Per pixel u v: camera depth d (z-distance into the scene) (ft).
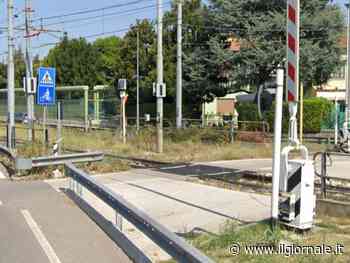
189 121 135.13
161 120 76.13
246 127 115.14
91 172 53.78
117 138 91.56
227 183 44.27
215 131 92.07
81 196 37.04
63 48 236.84
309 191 25.43
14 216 32.07
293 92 25.62
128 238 24.99
